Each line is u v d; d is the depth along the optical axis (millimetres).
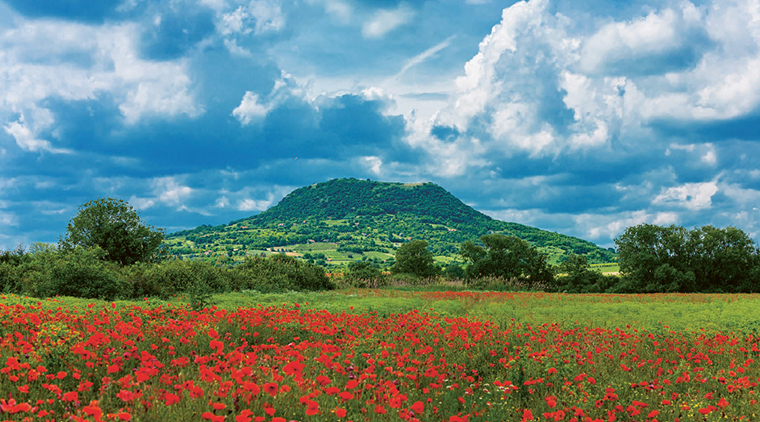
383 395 6285
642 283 60375
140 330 9172
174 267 30172
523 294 40688
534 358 9336
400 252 84500
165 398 5039
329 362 7188
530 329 14633
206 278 31016
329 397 6016
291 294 31766
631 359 10883
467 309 24641
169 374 6816
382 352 8805
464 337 11211
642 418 7031
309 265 44875
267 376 6590
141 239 41438
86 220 39938
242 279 35656
